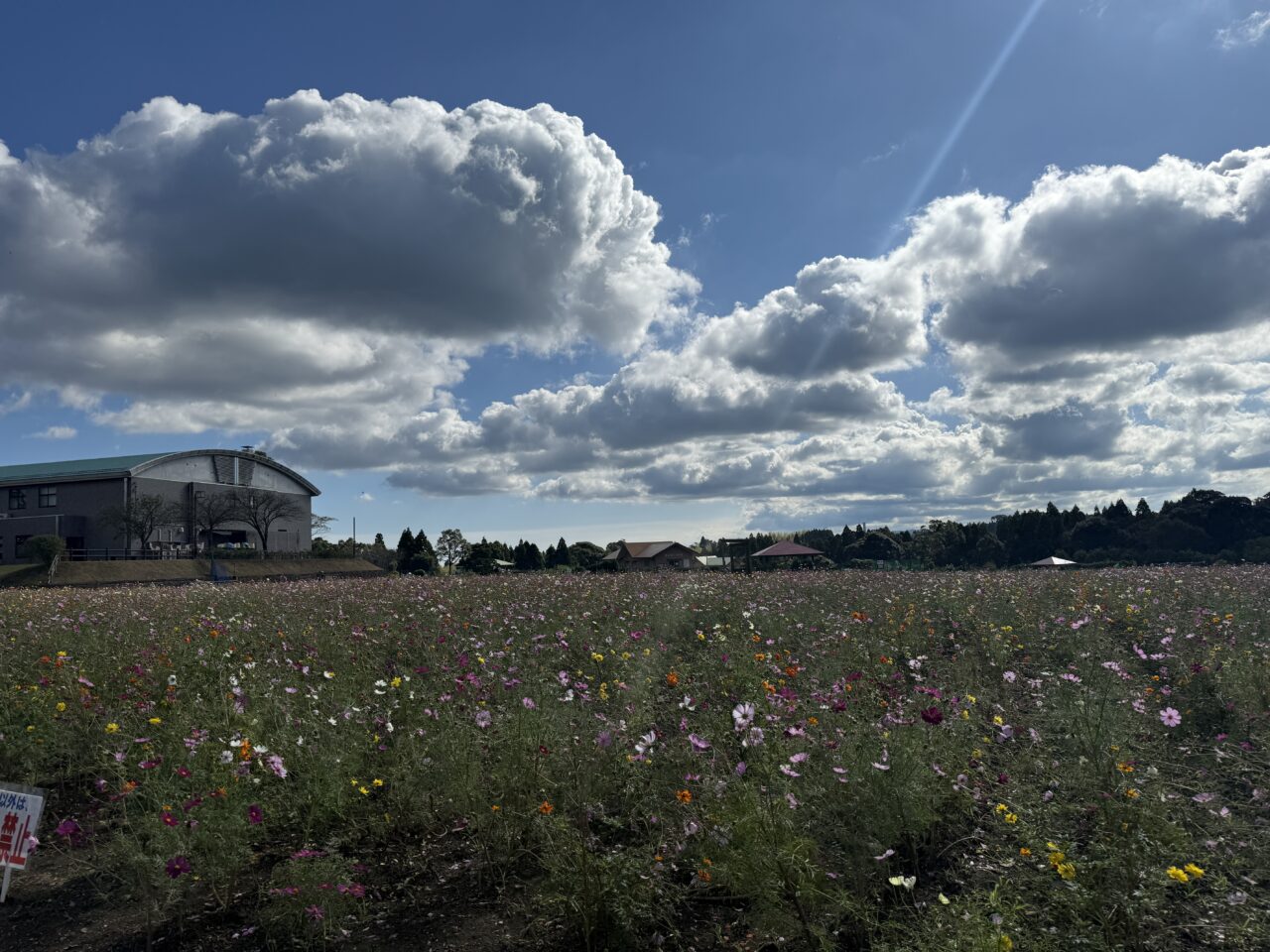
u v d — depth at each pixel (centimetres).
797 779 415
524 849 415
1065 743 514
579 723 519
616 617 1089
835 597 1367
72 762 555
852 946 336
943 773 440
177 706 565
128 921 389
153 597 1730
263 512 7438
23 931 383
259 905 396
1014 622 1019
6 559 6475
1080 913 328
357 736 520
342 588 1897
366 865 432
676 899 368
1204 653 752
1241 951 310
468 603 1313
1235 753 514
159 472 6819
